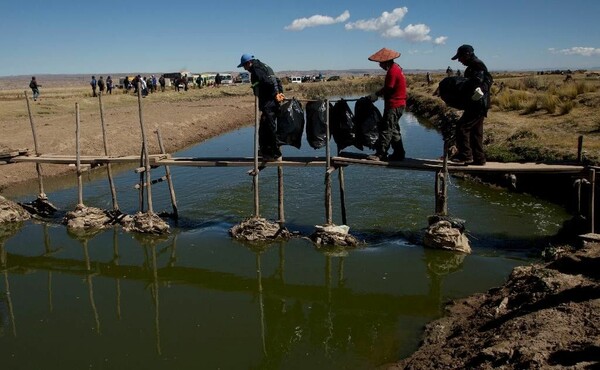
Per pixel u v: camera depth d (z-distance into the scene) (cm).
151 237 1268
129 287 1035
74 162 1370
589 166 1009
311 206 1459
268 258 1119
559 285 716
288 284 1005
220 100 5000
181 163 1262
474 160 1076
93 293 1009
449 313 824
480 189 1570
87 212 1356
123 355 761
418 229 1233
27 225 1382
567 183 1370
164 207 1497
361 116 1124
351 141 1151
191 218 1394
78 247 1234
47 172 1936
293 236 1215
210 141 2919
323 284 997
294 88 7662
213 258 1134
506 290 806
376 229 1248
